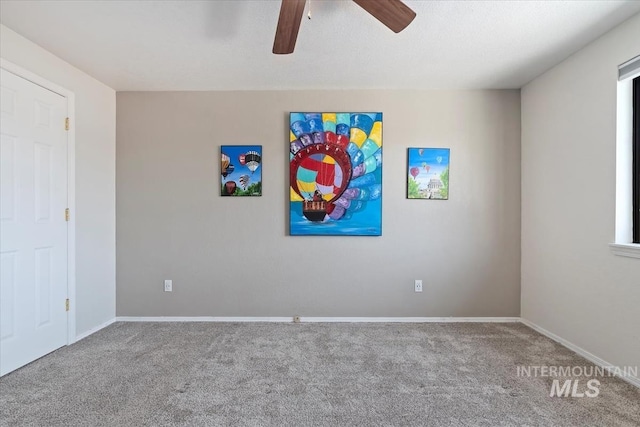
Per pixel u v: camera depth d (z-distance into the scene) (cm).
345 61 250
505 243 307
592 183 221
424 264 307
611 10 186
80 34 211
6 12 187
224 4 181
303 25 200
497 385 192
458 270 307
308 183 304
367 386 191
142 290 309
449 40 218
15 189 210
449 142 307
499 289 307
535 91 282
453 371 209
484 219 307
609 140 208
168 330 283
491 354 234
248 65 257
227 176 307
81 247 266
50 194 237
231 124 308
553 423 158
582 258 230
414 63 253
